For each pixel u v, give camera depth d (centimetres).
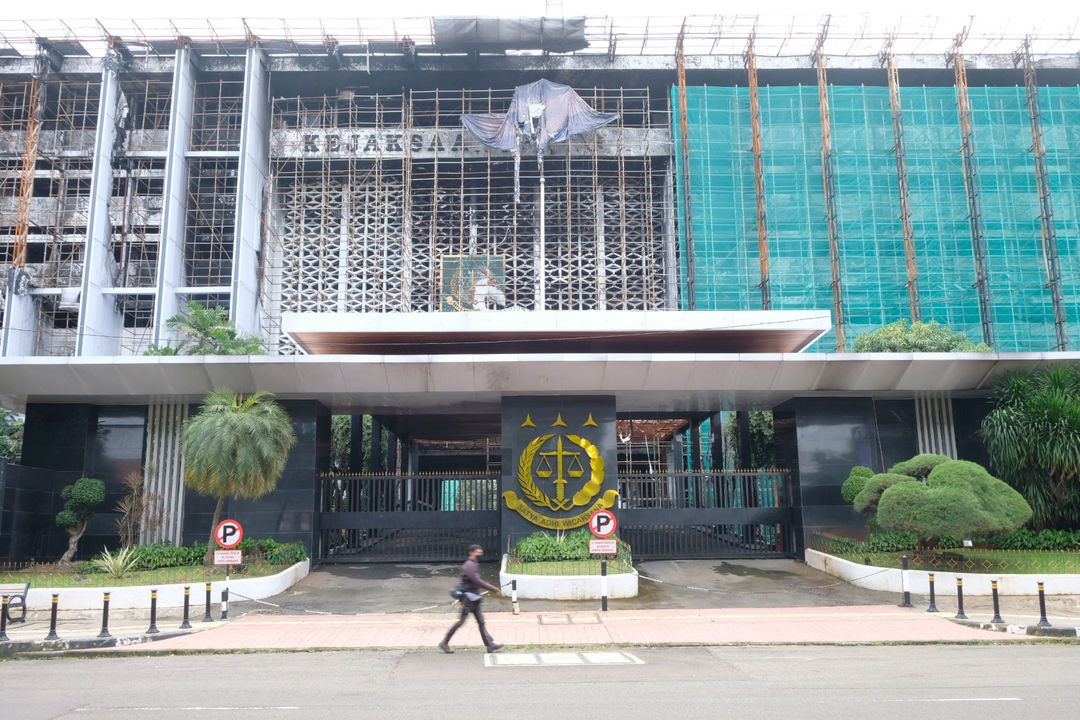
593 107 5981
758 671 1138
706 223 5294
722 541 2964
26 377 2395
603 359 2327
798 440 2580
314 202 5819
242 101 5869
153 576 2050
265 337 5378
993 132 5422
